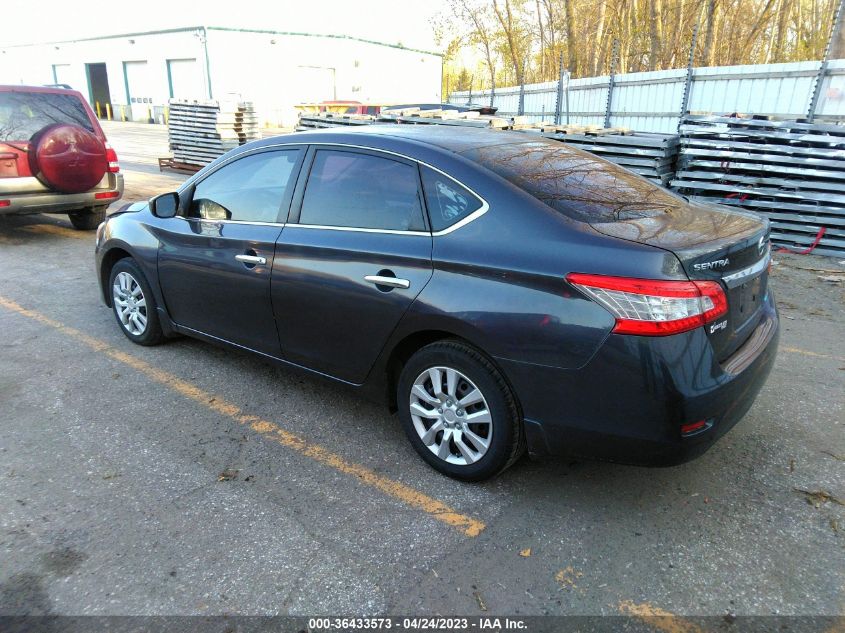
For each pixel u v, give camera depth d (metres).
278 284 3.57
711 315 2.54
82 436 3.53
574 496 3.03
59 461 3.28
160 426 3.65
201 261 4.03
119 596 2.39
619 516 2.88
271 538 2.72
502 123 8.73
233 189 3.95
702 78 11.32
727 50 24.12
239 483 3.12
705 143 7.90
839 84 9.08
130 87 37.88
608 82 13.80
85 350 4.75
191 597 2.39
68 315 5.52
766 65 10.11
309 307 3.45
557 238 2.68
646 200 3.20
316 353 3.54
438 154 3.11
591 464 3.30
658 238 2.63
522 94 18.16
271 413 3.83
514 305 2.69
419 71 43.72
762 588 2.45
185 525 2.79
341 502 2.97
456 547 2.67
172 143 14.27
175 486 3.08
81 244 8.27
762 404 3.94
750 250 2.88
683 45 23.03
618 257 2.52
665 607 2.36
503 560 2.60
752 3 24.67
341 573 2.52
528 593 2.43
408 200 3.13
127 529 2.76
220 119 12.47
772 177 7.72
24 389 4.09
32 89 7.75
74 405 3.88
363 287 3.18
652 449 2.56
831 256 7.42
